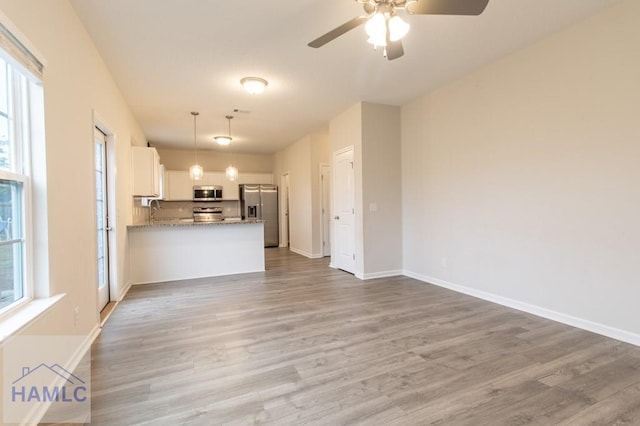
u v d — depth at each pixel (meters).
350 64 3.44
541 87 3.01
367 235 4.71
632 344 2.45
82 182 2.47
